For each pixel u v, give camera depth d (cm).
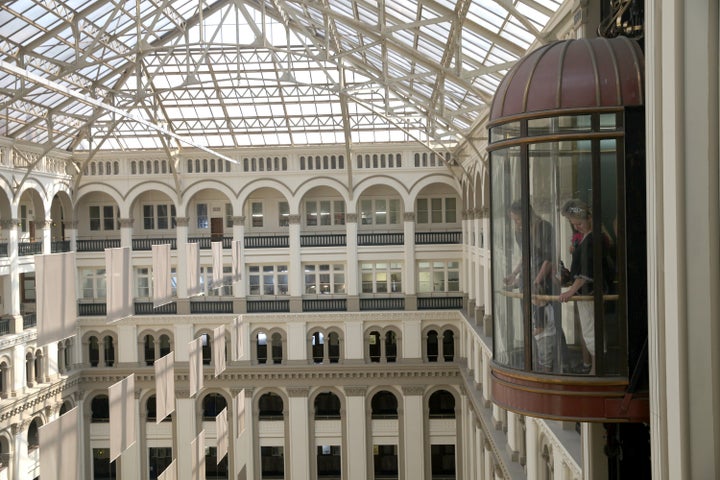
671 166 502
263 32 2878
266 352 4181
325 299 4159
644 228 648
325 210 4319
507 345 736
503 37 2108
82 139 4056
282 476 4153
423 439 4009
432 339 4106
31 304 4025
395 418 4059
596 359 671
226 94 3878
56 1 2784
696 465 490
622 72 683
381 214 4300
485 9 1964
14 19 2733
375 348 4144
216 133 4119
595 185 681
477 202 3372
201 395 4166
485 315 3091
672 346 508
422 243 4138
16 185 3553
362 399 4047
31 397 3531
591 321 676
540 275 698
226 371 4081
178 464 4112
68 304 1387
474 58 2488
